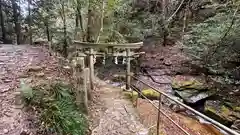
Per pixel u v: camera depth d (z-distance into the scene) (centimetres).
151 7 1252
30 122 258
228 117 620
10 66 526
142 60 1101
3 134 228
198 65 922
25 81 391
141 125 375
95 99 486
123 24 1049
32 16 1327
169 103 673
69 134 271
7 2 1437
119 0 838
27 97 300
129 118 395
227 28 745
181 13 1239
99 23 815
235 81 780
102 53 554
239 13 750
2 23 1427
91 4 758
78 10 780
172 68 1000
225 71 809
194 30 913
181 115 614
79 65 369
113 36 902
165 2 1150
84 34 816
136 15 1217
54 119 271
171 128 439
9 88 358
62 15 917
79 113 345
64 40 926
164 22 1153
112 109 432
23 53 783
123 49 564
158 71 991
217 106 693
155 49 1188
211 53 827
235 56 785
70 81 450
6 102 302
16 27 1429
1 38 1473
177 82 838
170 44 1215
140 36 1105
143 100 566
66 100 343
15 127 244
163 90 822
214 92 769
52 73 503
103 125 355
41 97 312
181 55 1036
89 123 351
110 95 536
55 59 718
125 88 605
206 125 562
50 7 1020
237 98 711
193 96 755
